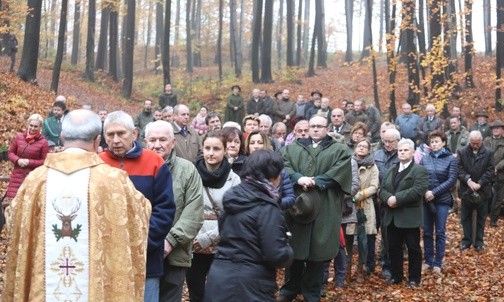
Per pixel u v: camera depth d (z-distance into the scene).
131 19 35.16
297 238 7.72
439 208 10.15
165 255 5.57
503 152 14.00
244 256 5.07
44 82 29.44
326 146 7.98
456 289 9.20
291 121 17.06
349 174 7.89
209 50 58.97
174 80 41.97
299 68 44.69
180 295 5.83
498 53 27.36
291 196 7.47
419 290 9.02
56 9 56.69
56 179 4.12
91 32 36.84
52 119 12.87
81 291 4.04
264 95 20.50
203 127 14.37
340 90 36.44
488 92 30.56
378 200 10.40
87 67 36.62
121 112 5.29
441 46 22.61
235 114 21.86
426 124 16.86
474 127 16.52
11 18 25.22
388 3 32.81
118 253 4.11
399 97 33.50
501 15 35.22
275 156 5.24
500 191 13.88
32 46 25.25
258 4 37.56
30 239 4.12
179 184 5.83
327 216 7.81
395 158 10.15
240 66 46.78
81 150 4.24
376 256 11.12
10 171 14.98
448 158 10.23
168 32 33.56
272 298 5.14
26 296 4.11
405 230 9.23
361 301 8.45
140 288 4.24
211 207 6.63
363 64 46.94
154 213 5.14
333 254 7.82
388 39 24.17
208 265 6.78
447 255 11.44
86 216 4.09
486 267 10.59
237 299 5.01
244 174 5.22
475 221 11.74
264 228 5.03
